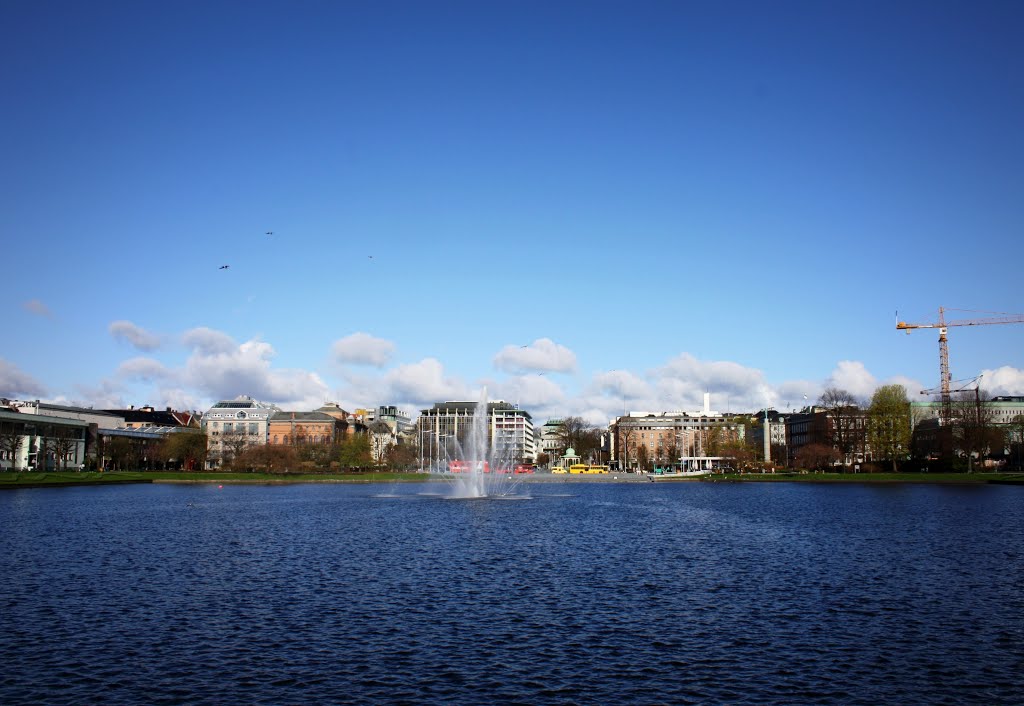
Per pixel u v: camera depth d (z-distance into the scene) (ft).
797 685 89.20
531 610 125.49
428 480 626.64
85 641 106.42
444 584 148.15
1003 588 144.05
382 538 221.25
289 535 228.43
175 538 220.43
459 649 102.99
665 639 108.17
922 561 176.96
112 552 191.11
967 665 96.84
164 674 92.43
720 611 125.08
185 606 128.06
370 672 93.40
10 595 136.77
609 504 372.17
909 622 117.91
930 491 466.70
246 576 156.66
